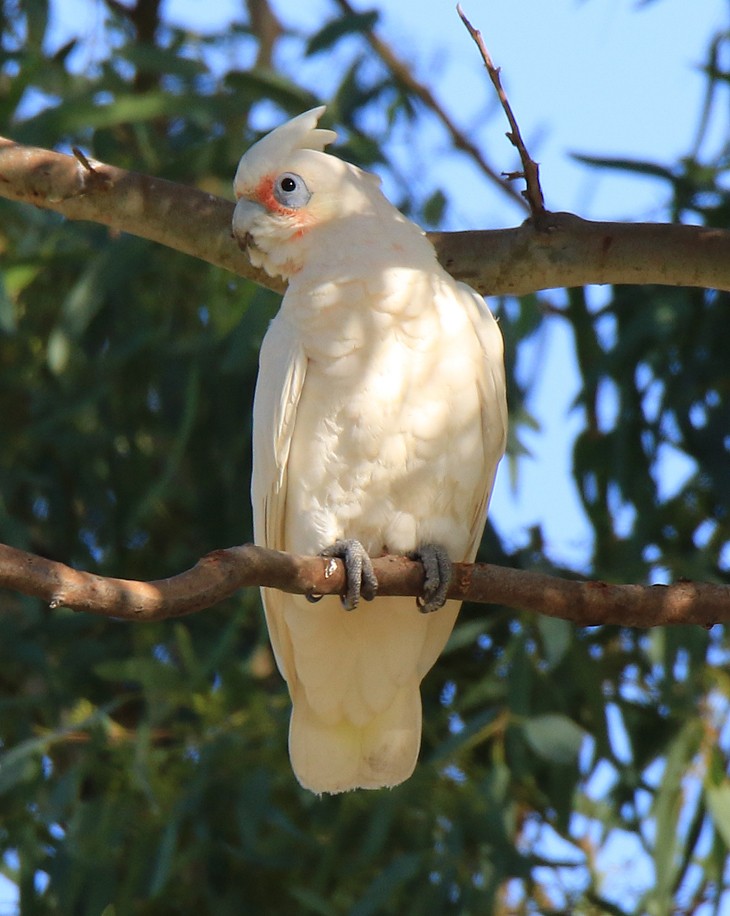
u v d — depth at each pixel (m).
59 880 10.03
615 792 10.48
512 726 10.01
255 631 11.48
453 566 7.39
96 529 12.30
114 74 11.62
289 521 8.12
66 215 9.09
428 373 7.93
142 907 10.44
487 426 8.20
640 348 10.92
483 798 9.83
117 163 11.78
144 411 11.93
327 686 8.29
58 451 11.93
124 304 11.43
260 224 8.58
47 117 10.98
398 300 7.96
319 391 7.98
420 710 8.37
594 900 10.14
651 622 7.17
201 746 10.10
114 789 10.31
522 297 10.69
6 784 9.72
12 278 11.01
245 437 11.30
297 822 10.41
